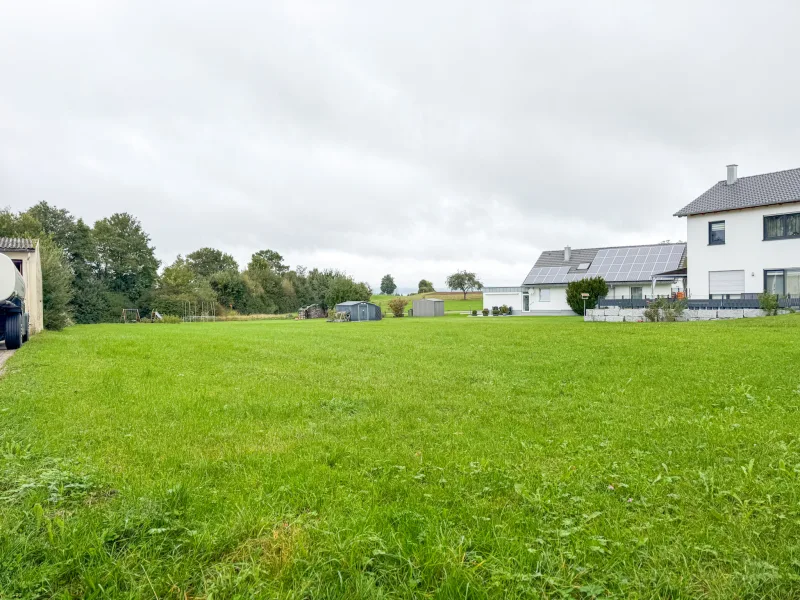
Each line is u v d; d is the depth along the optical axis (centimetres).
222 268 10300
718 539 294
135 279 6838
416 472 413
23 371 930
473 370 1011
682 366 980
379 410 660
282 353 1325
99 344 1513
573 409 660
